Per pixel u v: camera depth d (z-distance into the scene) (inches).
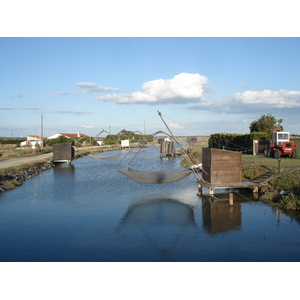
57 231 521.3
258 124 1777.8
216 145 1934.1
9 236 497.7
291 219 563.5
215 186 715.4
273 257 399.5
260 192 763.4
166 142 2102.6
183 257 404.5
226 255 410.0
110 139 3486.7
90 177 1161.4
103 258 403.5
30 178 1129.4
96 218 601.9
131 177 752.3
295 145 1237.1
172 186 961.5
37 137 3897.6
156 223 564.4
